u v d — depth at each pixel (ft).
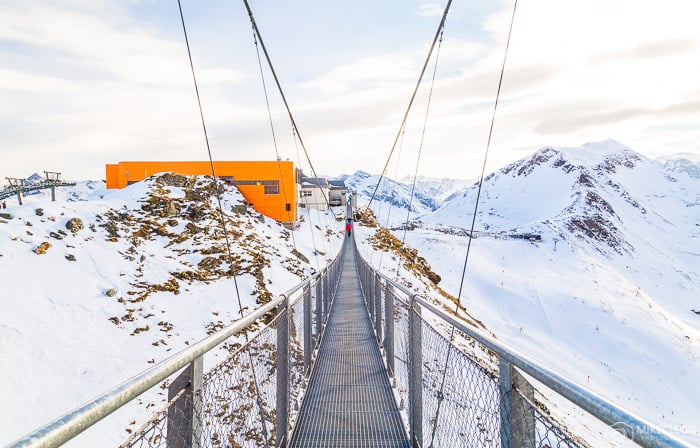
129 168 142.31
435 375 8.59
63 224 66.49
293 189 135.44
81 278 54.39
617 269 431.02
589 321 223.92
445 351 7.86
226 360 6.25
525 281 256.52
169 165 140.97
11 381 34.81
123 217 79.66
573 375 159.33
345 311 33.63
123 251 65.51
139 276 59.06
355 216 199.31
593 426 39.24
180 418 4.77
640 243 579.89
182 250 73.67
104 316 47.62
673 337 217.77
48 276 52.21
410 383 11.46
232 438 6.04
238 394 6.66
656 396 164.04
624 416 2.84
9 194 117.70
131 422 28.12
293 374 13.20
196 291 58.90
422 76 40.16
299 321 14.79
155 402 30.48
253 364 7.56
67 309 46.98
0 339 39.04
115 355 41.55
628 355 197.26
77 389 36.27
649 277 443.73
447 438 7.36
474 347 25.03
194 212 93.61
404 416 13.05
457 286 222.07
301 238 127.54
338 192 238.68
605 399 3.15
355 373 17.66
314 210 183.62
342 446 11.31
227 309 55.72
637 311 244.42
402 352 13.97
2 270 49.93
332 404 14.24
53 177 129.29
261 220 122.52
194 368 4.96
